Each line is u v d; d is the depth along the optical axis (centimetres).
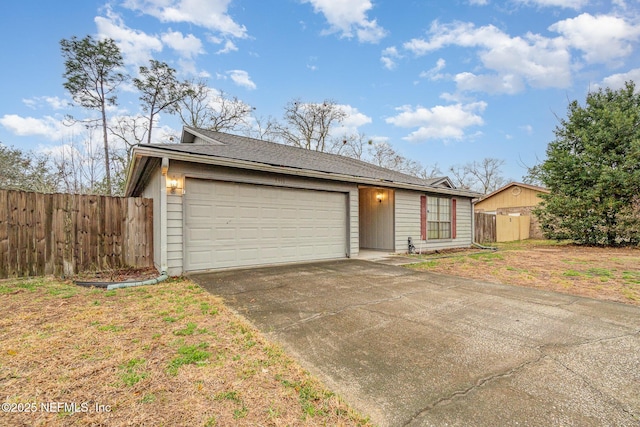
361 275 616
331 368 244
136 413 184
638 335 313
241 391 209
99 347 270
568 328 332
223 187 662
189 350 266
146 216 685
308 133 2517
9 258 552
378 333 316
